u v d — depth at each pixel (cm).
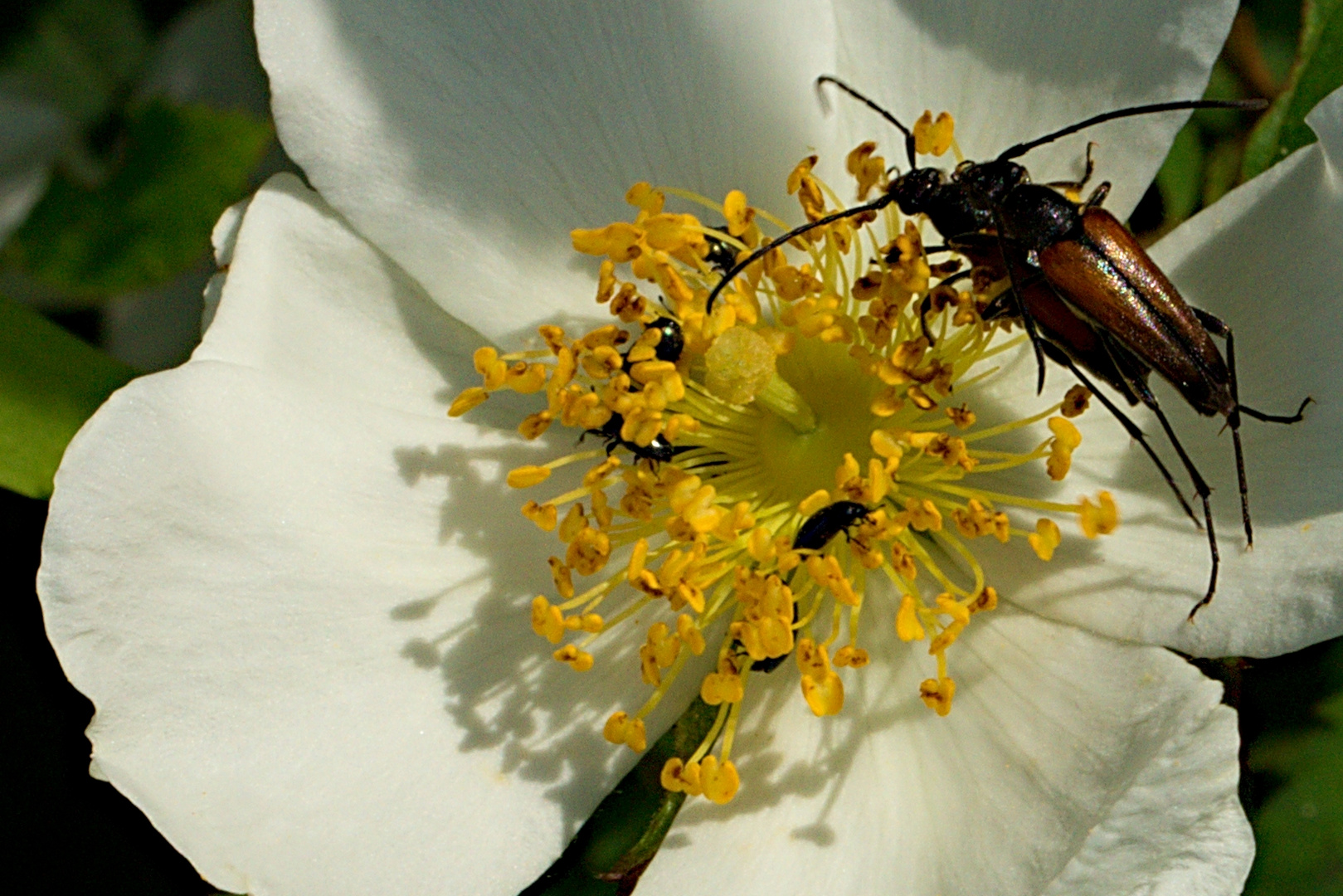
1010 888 11
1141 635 11
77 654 11
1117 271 11
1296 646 11
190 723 11
